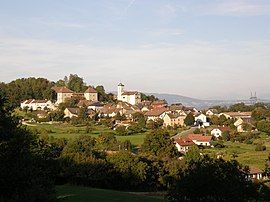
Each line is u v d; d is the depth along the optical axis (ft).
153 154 253.03
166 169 198.08
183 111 584.81
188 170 85.10
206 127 468.34
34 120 460.14
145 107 643.04
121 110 567.18
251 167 215.72
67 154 197.57
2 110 74.38
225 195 79.36
